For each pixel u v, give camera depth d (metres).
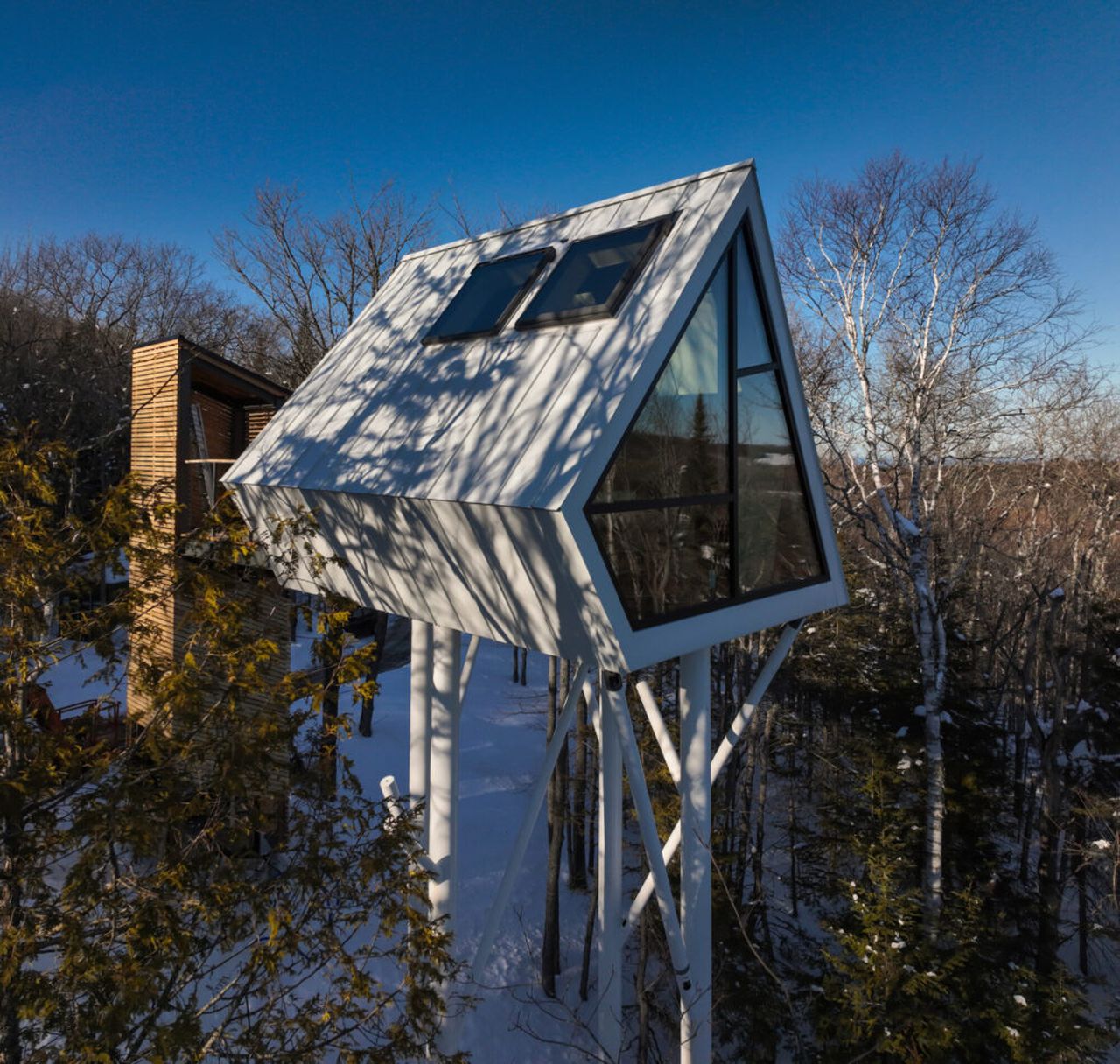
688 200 7.45
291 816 6.49
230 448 17.02
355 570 8.06
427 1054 6.77
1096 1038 12.60
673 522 6.63
